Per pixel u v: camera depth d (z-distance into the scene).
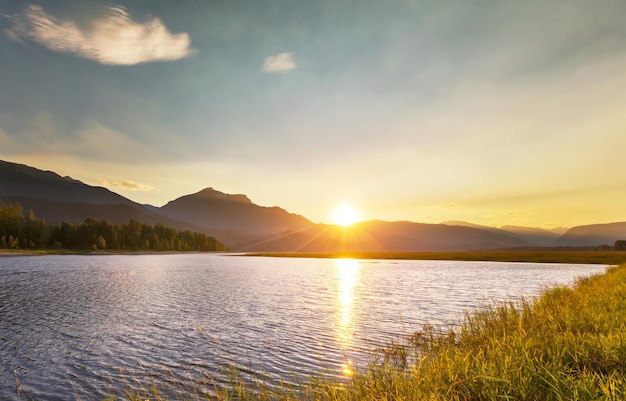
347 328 21.56
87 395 12.58
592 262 115.44
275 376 13.50
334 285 48.16
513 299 32.19
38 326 23.30
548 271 75.56
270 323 23.47
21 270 74.44
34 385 13.53
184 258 180.12
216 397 11.75
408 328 21.19
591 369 7.03
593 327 10.87
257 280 56.81
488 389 6.57
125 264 105.94
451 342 13.76
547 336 10.30
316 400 9.85
